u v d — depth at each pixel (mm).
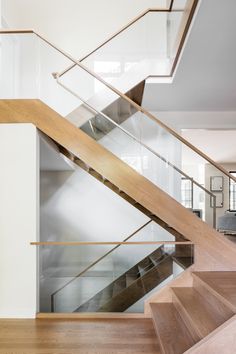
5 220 3746
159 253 4039
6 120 3832
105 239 7168
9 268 3719
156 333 3088
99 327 3387
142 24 5441
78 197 7250
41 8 6797
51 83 5348
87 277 4047
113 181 4008
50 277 3943
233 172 13742
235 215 9406
